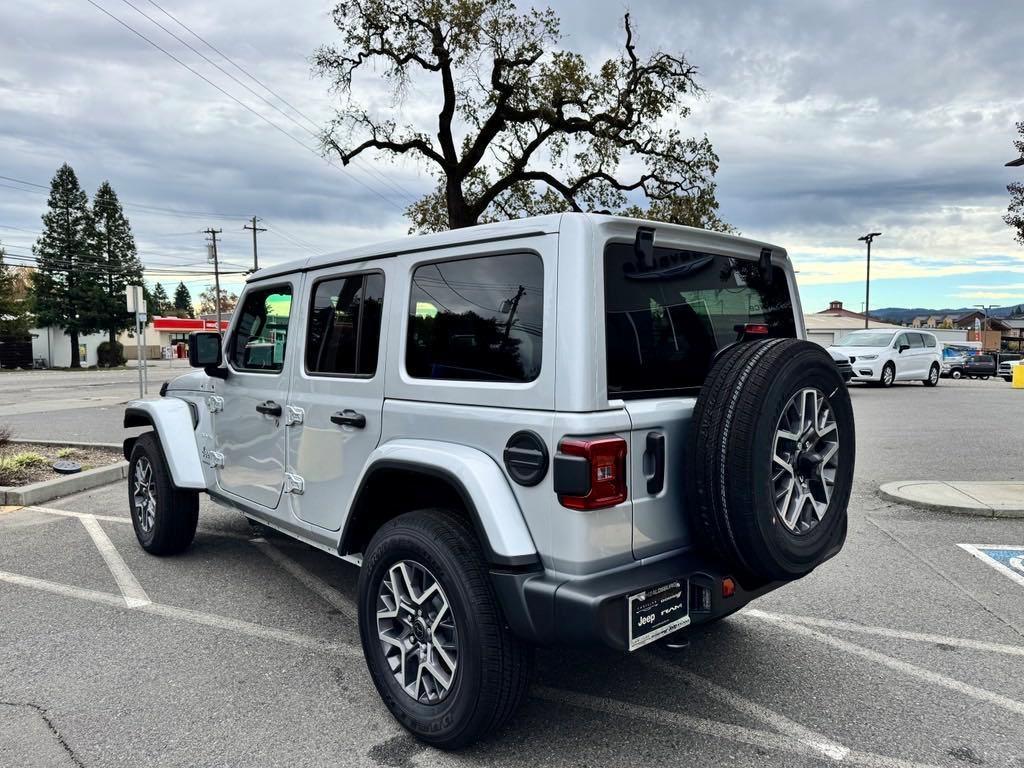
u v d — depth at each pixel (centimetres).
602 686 328
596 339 245
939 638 379
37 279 5150
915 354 2136
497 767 264
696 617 261
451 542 266
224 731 290
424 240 302
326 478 349
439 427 285
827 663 350
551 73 1766
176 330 7538
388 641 294
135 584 467
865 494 704
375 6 1698
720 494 250
